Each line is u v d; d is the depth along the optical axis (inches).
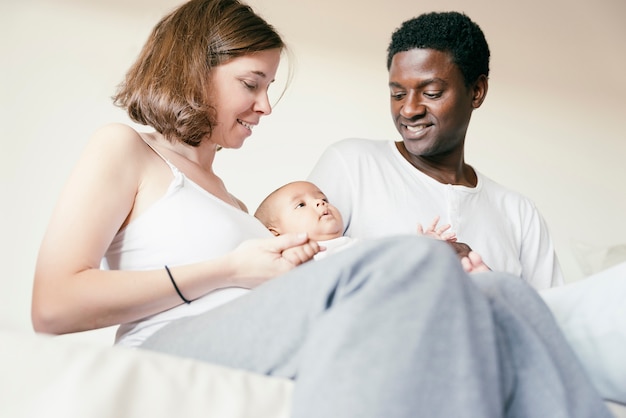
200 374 30.0
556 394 30.3
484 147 104.5
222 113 54.9
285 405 30.6
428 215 70.1
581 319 39.5
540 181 105.3
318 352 28.3
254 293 34.1
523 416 30.6
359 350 27.5
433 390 27.2
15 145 87.4
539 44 110.0
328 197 70.2
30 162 87.4
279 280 33.4
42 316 42.0
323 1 101.0
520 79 108.4
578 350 39.2
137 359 29.0
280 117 96.3
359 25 101.7
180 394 28.9
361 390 26.6
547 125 107.7
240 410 29.3
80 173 46.6
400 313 28.3
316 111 97.7
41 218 86.4
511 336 31.5
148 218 48.1
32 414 26.5
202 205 49.4
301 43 99.3
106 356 28.6
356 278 30.4
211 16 55.1
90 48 90.6
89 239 44.2
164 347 35.2
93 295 42.0
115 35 91.2
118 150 48.1
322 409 26.5
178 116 53.2
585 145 108.2
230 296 46.0
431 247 30.1
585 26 112.3
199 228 48.5
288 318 32.1
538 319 33.3
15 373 27.2
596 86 110.8
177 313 45.1
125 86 56.5
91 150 47.9
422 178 71.9
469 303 29.6
